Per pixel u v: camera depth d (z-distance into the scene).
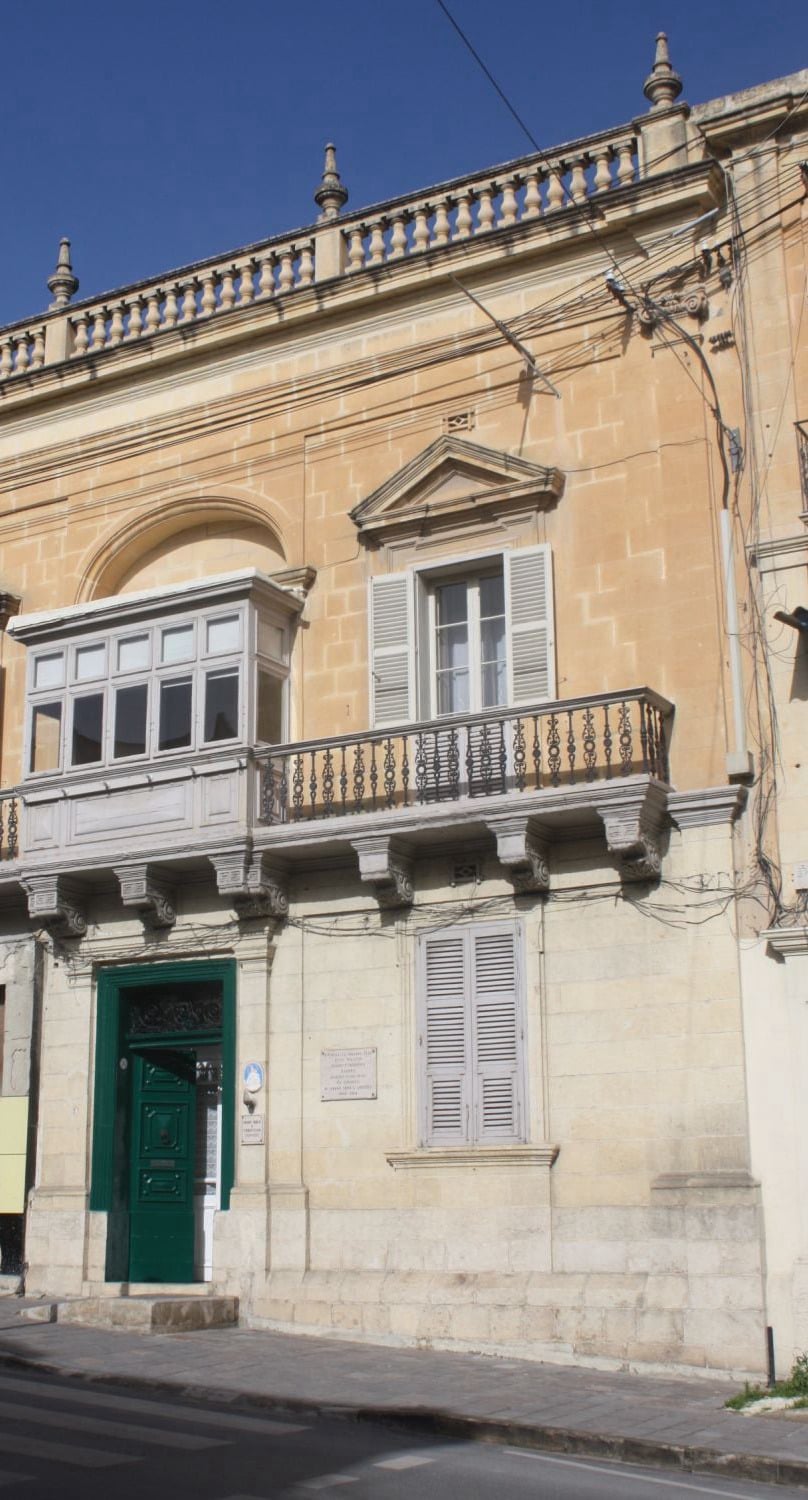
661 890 15.15
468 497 17.03
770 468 15.63
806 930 14.23
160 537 19.56
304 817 16.94
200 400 19.19
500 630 17.08
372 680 17.17
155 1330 15.30
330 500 18.12
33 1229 17.59
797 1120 14.04
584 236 17.02
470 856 16.12
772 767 14.94
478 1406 11.86
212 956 17.34
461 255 17.62
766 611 15.30
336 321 18.44
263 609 17.52
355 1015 16.38
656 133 17.12
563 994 15.39
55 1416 11.12
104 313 20.36
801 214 16.05
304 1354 14.32
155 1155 17.81
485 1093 15.57
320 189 19.42
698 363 16.27
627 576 16.20
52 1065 18.08
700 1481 10.01
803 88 16.09
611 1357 14.09
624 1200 14.62
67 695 18.23
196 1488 8.91
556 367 17.11
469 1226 15.21
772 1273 13.88
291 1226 16.05
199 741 17.14
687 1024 14.73
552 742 15.45
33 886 17.86
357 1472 9.64
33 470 20.25
